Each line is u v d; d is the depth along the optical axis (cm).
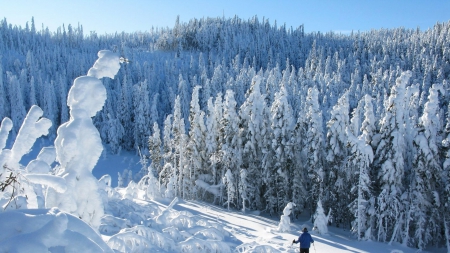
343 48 17238
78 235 399
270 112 3562
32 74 10031
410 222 2644
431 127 2530
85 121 573
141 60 15962
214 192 3862
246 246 1487
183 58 17700
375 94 9094
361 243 2428
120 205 1848
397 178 2602
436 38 15412
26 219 396
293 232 2330
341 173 2969
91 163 579
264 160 3434
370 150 2597
